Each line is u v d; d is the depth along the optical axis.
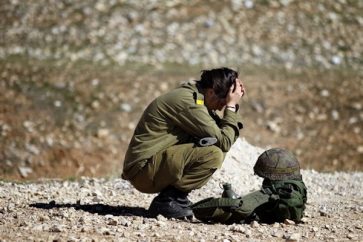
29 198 25.30
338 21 84.69
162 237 19.45
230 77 21.22
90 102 64.12
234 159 29.48
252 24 81.75
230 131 20.98
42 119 61.12
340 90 70.81
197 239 19.28
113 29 78.06
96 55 73.25
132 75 69.12
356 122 65.62
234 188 27.23
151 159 21.12
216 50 76.12
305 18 84.25
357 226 21.70
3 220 21.20
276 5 85.69
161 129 21.14
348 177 32.94
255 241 19.14
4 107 62.16
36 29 77.75
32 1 82.50
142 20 79.94
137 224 20.78
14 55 72.81
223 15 82.31
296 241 19.45
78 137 58.91
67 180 31.91
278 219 21.28
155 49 75.19
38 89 65.12
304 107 67.00
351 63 77.81
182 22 80.31
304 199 21.44
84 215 22.02
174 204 21.55
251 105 66.25
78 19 79.56
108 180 30.83
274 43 78.94
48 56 72.88
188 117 20.84
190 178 21.11
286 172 21.16
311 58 77.38
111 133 60.09
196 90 21.19
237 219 21.09
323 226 21.55
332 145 61.50
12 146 56.22
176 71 70.62
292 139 62.09
